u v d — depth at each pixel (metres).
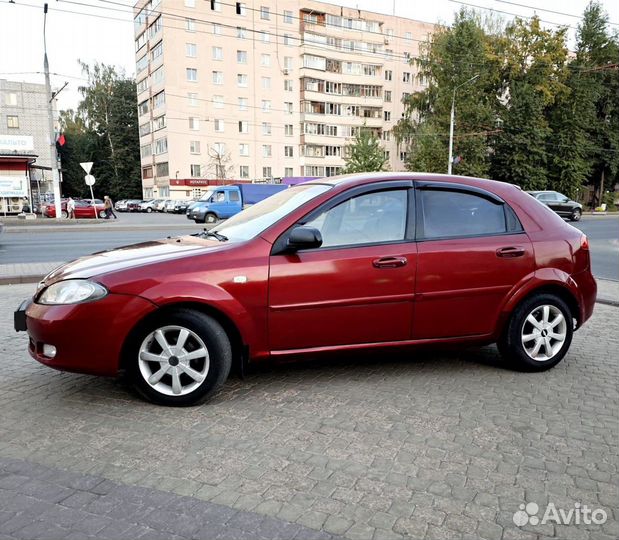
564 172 46.72
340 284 3.75
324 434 3.18
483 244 4.13
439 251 4.00
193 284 3.44
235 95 59.25
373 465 2.82
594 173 52.94
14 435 3.13
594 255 14.77
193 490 2.56
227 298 3.49
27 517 2.32
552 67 46.19
